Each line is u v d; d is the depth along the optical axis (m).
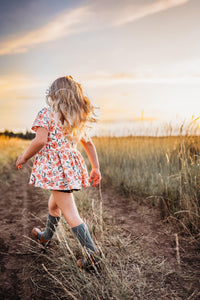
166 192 3.09
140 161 4.46
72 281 1.69
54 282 1.79
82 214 2.97
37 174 1.79
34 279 1.82
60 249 2.16
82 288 1.63
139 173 4.09
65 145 1.83
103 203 3.48
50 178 1.75
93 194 3.91
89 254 1.78
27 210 3.20
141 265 1.99
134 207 3.31
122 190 3.90
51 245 2.28
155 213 3.06
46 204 3.45
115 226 2.70
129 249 2.21
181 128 3.50
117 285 1.66
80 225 1.81
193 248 2.26
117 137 5.37
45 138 1.72
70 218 1.81
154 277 1.85
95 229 2.48
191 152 3.40
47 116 1.77
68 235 2.40
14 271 1.90
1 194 3.90
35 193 3.99
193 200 2.66
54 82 1.89
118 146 5.15
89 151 2.08
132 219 2.91
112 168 4.78
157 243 2.35
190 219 2.57
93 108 2.00
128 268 1.95
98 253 1.82
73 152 1.88
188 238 2.43
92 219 2.69
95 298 1.61
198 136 3.39
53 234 2.21
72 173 1.80
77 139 1.93
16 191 4.10
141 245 2.29
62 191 1.82
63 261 1.93
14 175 5.23
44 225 2.75
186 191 2.79
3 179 4.84
